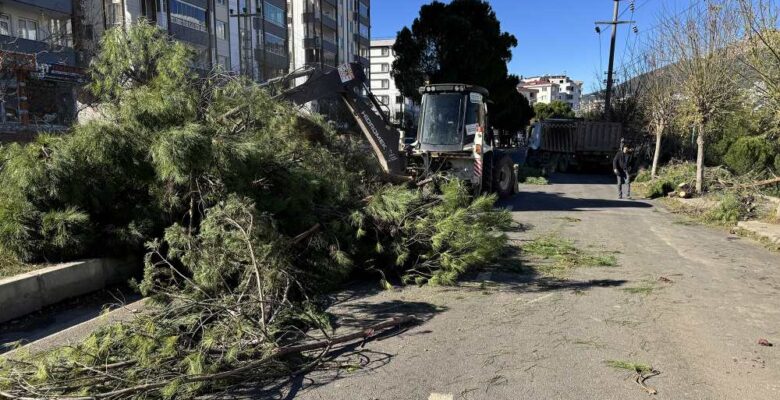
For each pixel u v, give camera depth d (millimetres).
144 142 5844
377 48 92625
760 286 6410
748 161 16547
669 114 18922
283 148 6785
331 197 6652
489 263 7371
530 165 31406
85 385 3395
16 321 5000
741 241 9461
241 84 7062
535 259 7797
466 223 6359
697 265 7512
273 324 4453
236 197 5281
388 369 4051
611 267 7344
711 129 16266
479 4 35688
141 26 6676
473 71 34719
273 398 3609
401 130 14180
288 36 48688
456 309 5500
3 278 5102
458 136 13016
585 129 27250
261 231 4957
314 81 9203
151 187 6129
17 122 14906
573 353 4336
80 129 5906
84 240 5797
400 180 9758
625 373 3959
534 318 5203
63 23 22719
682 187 15508
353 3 63094
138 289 5125
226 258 4762
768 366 4094
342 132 9758
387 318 5215
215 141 5711
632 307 5547
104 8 23734
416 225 6203
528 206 14125
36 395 3273
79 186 5840
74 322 5008
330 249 5980
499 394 3629
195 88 6691
